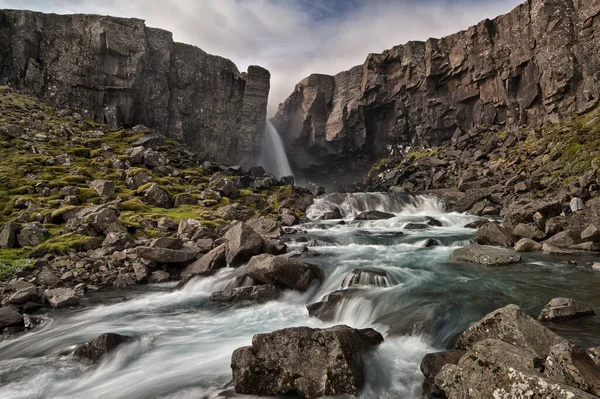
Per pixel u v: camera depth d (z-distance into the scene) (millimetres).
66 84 46156
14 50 44938
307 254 18359
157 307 13250
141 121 50406
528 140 41219
